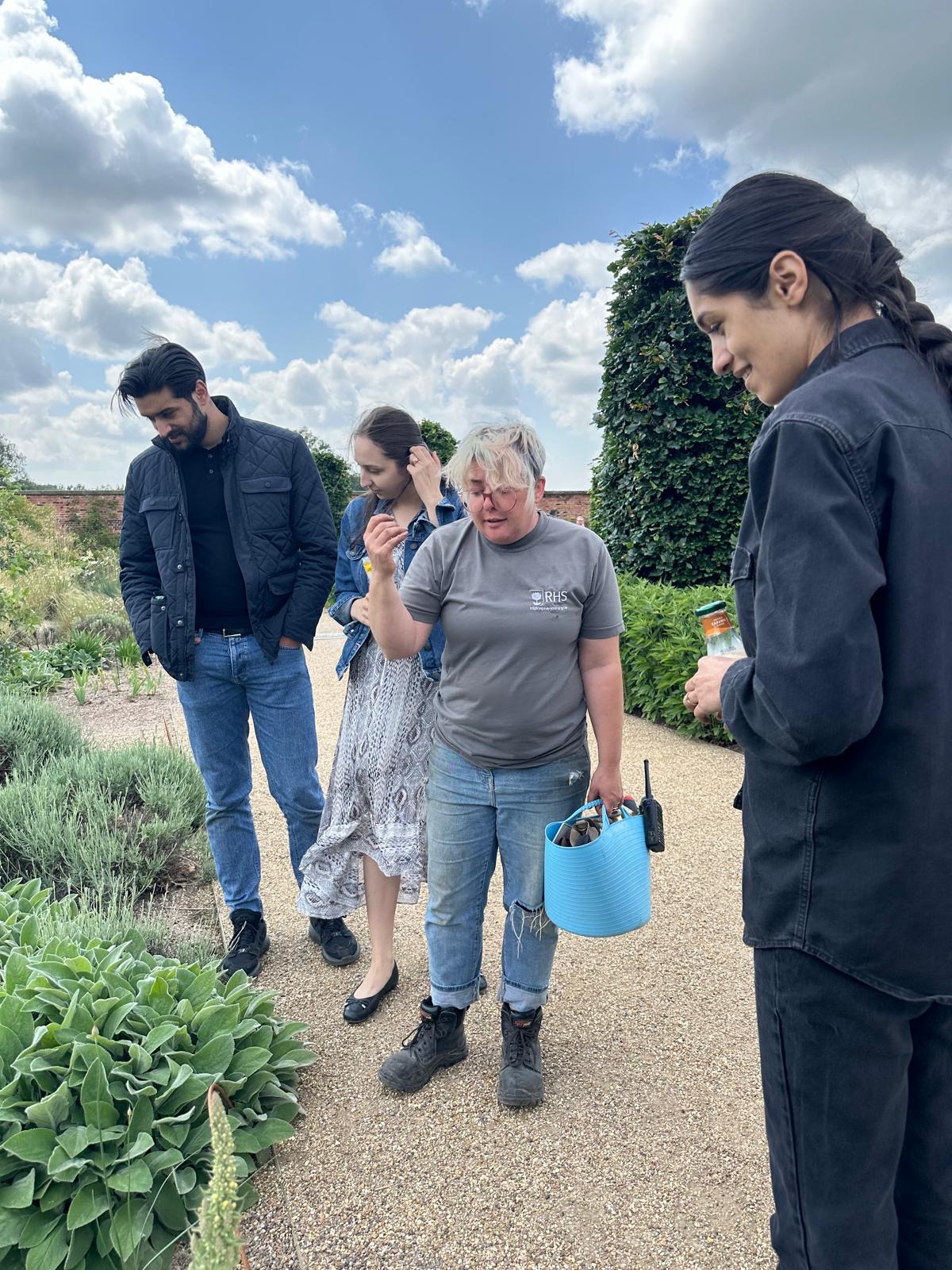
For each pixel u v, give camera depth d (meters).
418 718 2.64
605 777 2.28
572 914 1.99
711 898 3.56
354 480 18.88
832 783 1.15
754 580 1.25
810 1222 1.25
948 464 1.12
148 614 3.02
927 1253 1.31
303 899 2.88
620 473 7.62
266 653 2.94
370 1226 1.91
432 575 2.24
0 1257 1.71
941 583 1.09
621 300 7.27
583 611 2.21
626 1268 1.79
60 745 5.29
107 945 2.73
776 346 1.26
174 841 4.17
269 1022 2.42
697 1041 2.58
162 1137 1.91
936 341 1.21
